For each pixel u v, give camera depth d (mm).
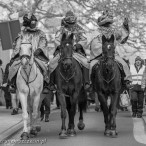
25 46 14531
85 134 15875
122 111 25953
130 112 25172
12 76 15383
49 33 38031
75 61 15531
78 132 16422
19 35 15805
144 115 23141
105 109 15508
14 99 23234
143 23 37281
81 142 14117
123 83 16125
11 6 34406
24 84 14922
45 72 15680
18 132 16688
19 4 35156
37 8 35281
